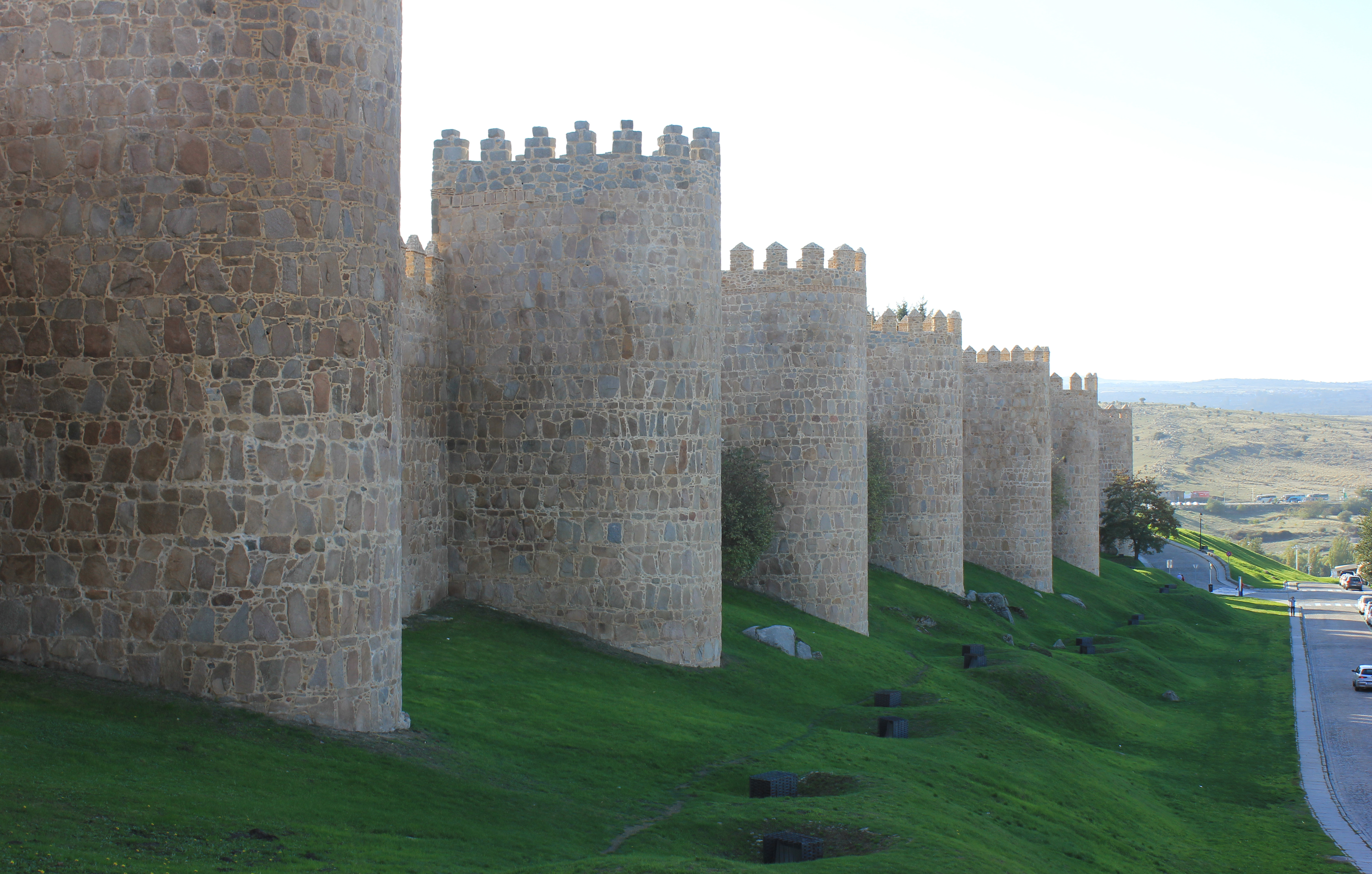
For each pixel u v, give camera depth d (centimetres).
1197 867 2750
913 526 5794
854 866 1803
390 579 2097
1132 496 10312
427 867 1554
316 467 1975
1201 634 7281
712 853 1922
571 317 3275
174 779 1662
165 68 1939
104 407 1942
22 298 1970
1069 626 6388
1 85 1984
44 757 1634
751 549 4319
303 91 1978
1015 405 6919
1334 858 2975
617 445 3238
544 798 2020
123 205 1939
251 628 1930
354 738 1992
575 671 2970
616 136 3262
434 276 3338
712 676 3238
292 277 1964
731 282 4525
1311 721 4741
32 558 1962
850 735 2977
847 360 4541
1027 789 2862
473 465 3356
